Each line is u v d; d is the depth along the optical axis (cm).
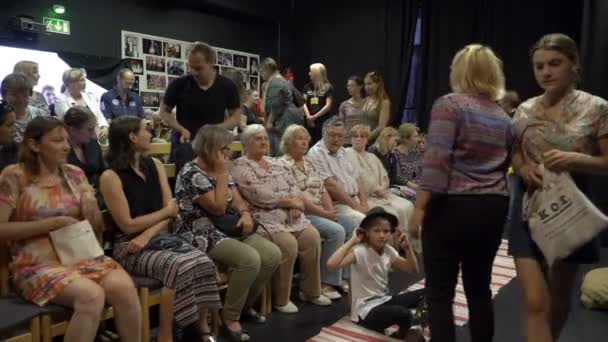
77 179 225
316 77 605
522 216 180
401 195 432
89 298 192
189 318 227
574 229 163
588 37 487
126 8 592
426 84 680
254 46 763
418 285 338
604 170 166
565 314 189
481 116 172
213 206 259
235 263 252
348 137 517
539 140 176
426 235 182
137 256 231
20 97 285
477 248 178
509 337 256
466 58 179
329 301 303
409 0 683
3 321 181
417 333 238
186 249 238
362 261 267
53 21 524
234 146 337
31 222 204
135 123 237
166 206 245
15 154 243
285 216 296
